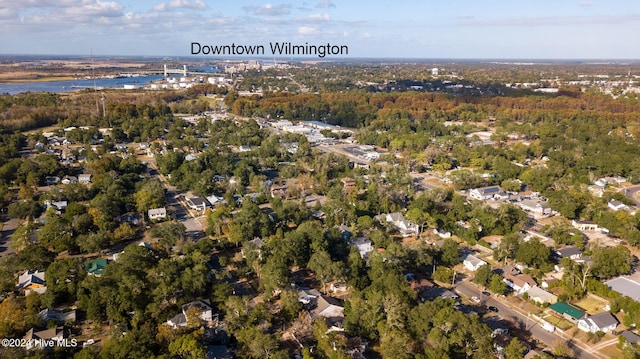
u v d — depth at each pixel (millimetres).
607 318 84688
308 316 84312
